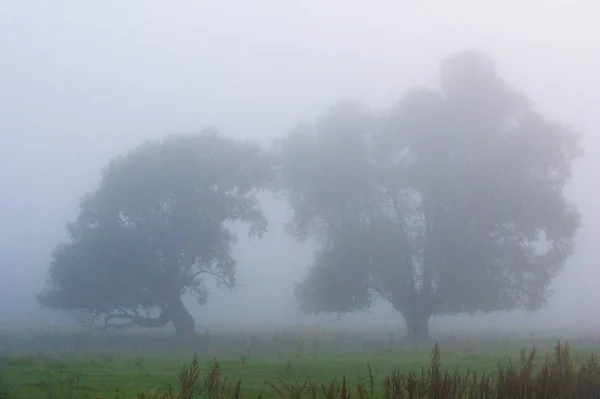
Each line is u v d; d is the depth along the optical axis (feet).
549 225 135.64
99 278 143.84
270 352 97.09
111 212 147.33
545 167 136.36
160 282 147.02
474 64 136.46
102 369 68.08
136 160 148.05
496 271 132.87
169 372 65.87
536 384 42.86
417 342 122.11
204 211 147.43
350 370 67.26
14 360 75.31
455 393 41.93
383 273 134.82
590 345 105.19
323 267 138.62
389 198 142.00
